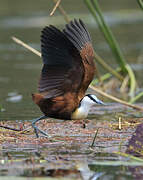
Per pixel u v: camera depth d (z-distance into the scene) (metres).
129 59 22.91
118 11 34.44
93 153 10.06
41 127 12.50
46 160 9.56
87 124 12.85
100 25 16.61
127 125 12.62
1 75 20.28
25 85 18.42
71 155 9.92
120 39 27.67
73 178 8.44
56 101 10.46
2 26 29.92
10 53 25.41
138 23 32.88
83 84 10.39
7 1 38.94
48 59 9.98
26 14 33.00
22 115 13.98
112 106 15.49
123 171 8.91
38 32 28.14
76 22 10.12
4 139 11.14
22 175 8.58
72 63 10.03
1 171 8.85
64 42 9.74
